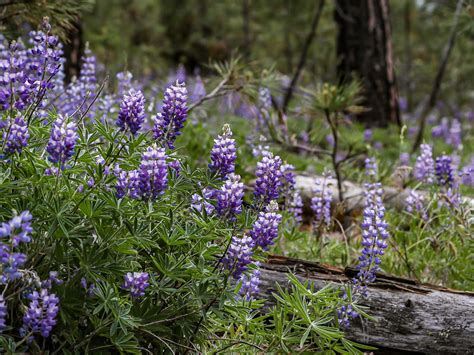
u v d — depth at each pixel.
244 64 3.16
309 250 2.61
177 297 1.89
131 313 1.82
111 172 1.88
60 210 1.75
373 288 2.17
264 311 2.19
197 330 1.92
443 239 2.66
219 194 1.92
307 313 1.97
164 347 1.91
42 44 1.93
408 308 2.14
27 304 1.79
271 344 2.00
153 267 1.90
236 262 1.86
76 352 1.78
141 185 1.77
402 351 2.14
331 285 2.17
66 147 1.75
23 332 1.71
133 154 1.88
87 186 1.83
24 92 1.88
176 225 1.84
